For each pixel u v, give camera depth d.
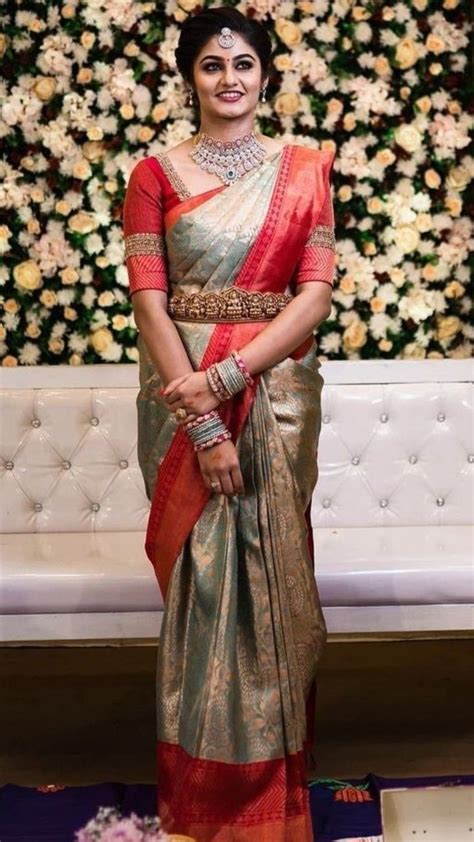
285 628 2.08
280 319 2.09
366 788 2.39
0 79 3.49
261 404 2.10
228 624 2.03
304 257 2.16
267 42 2.17
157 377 2.17
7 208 3.53
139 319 2.14
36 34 3.48
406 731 3.05
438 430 3.33
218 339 2.10
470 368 3.36
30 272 3.54
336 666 3.68
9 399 3.29
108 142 3.51
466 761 2.83
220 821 2.01
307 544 2.15
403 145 3.54
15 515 3.29
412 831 2.00
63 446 3.29
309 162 2.16
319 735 3.03
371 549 2.84
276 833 2.00
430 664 3.70
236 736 2.01
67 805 2.31
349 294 3.60
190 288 2.13
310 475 2.20
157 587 2.63
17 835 2.17
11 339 3.59
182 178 2.14
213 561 2.06
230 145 2.14
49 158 3.52
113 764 2.83
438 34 3.52
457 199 3.59
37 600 2.63
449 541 2.98
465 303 3.63
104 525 3.31
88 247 3.54
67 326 3.59
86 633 2.66
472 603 2.67
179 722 2.04
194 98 2.22
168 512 2.12
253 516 2.10
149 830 1.66
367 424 3.32
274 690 2.06
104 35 3.47
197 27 2.12
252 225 2.09
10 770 2.79
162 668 2.08
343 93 3.53
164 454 2.14
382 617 2.66
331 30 3.49
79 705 3.30
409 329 3.63
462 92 3.55
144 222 2.15
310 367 2.19
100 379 3.35
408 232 3.58
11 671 3.66
